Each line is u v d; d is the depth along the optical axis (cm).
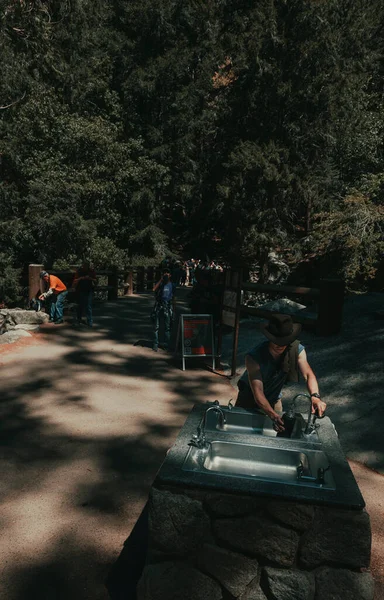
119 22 3606
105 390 696
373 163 2500
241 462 305
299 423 341
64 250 2302
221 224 4303
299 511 252
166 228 4553
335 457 294
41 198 2227
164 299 920
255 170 3075
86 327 1123
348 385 634
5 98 2206
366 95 2936
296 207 3338
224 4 3597
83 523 383
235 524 259
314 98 3002
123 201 3097
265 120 3316
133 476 459
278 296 1892
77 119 2452
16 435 538
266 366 351
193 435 308
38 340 971
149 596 267
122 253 2733
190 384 739
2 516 389
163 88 3481
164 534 266
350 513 249
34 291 1234
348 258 1736
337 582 252
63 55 2372
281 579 255
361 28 3138
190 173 3591
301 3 2956
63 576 326
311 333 862
